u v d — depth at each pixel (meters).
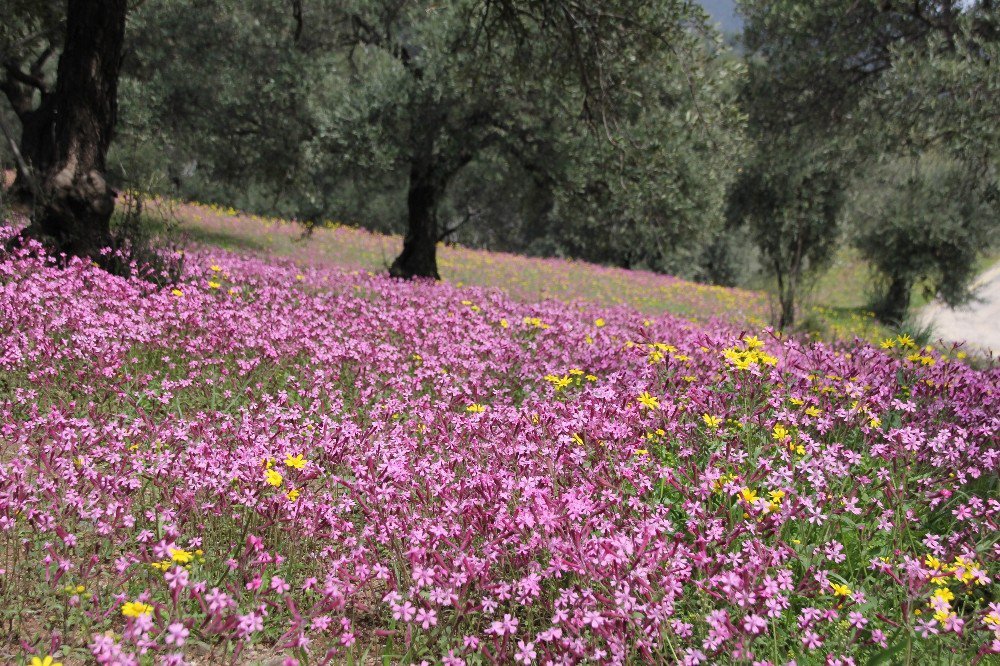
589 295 20.50
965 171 16.19
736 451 3.98
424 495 3.53
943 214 23.61
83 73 9.27
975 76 13.26
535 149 15.71
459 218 41.56
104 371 5.10
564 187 15.91
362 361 6.02
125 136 18.91
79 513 3.57
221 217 26.23
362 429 4.52
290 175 20.30
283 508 3.51
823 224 19.48
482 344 6.89
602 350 6.77
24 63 19.78
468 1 10.87
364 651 3.13
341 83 19.73
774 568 3.17
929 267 24.88
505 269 24.62
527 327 8.10
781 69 17.36
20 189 16.95
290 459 3.58
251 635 3.12
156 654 2.88
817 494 3.58
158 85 18.62
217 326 6.56
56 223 9.04
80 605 3.16
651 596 2.82
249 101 18.94
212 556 3.48
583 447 3.86
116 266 9.02
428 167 17.22
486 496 3.40
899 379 5.47
